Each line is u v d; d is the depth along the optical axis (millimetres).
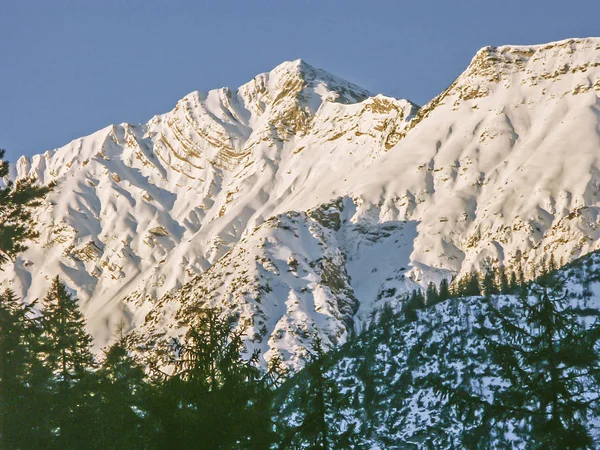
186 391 92312
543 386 92500
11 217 102438
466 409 95875
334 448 99562
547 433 91188
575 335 93625
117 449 99312
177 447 89938
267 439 91562
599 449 91250
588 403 91688
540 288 97875
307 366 102312
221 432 90000
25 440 102875
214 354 94312
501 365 94312
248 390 93062
